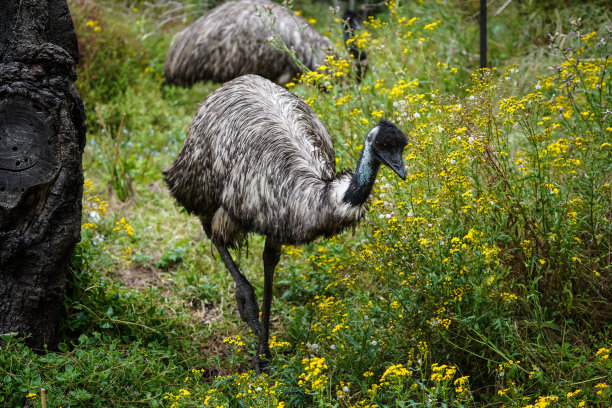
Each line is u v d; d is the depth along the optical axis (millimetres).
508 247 4191
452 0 8719
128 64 8508
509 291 3949
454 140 4195
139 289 5160
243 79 4812
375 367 3953
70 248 4012
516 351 3916
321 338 4270
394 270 4074
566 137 5410
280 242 4246
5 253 3811
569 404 3389
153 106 8172
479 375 3918
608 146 4230
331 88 5520
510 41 7840
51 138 3857
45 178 3844
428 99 5871
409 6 9258
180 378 4039
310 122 4703
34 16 3920
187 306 5113
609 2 7297
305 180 4121
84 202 6008
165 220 6242
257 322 4398
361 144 5168
